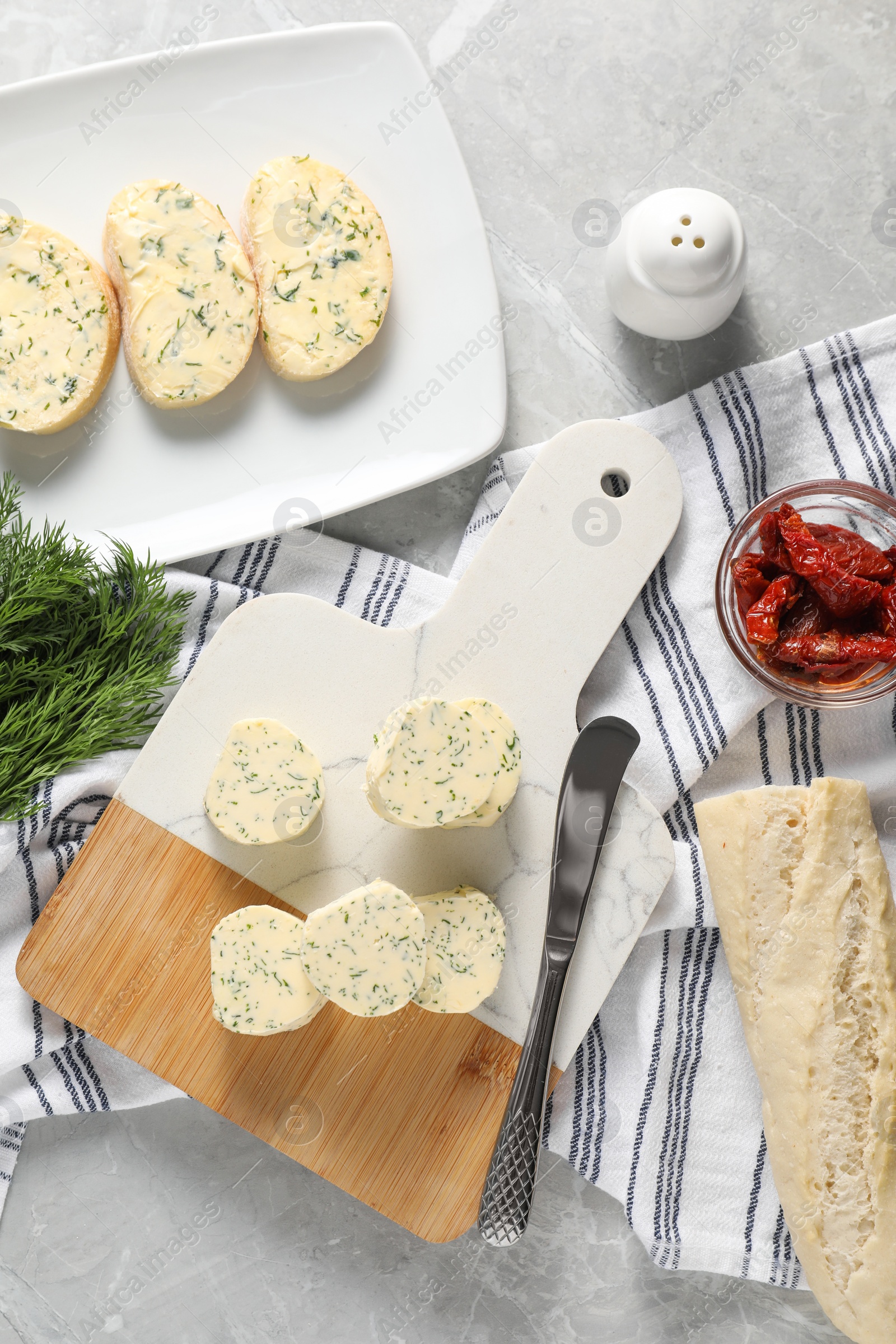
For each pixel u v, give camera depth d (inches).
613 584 47.5
